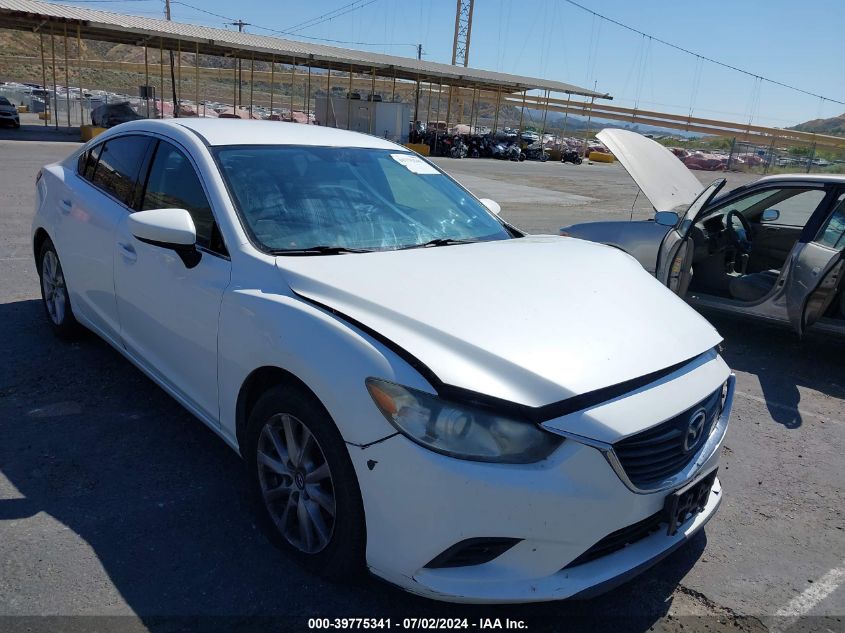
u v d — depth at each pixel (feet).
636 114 219.82
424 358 7.41
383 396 7.34
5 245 25.25
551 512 7.08
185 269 10.30
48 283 16.15
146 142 12.60
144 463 11.25
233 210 10.09
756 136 208.85
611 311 9.00
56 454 11.37
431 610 8.36
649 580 9.33
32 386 13.78
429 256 9.90
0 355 15.20
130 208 12.41
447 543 7.16
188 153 11.27
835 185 18.11
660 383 8.07
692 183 21.63
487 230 12.32
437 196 12.62
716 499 9.37
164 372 11.38
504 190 67.36
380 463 7.37
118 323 12.80
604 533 7.36
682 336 9.01
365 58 117.60
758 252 21.57
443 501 7.07
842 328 17.93
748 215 21.86
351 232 10.64
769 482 12.26
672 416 7.75
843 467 12.98
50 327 16.96
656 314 9.34
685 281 19.11
